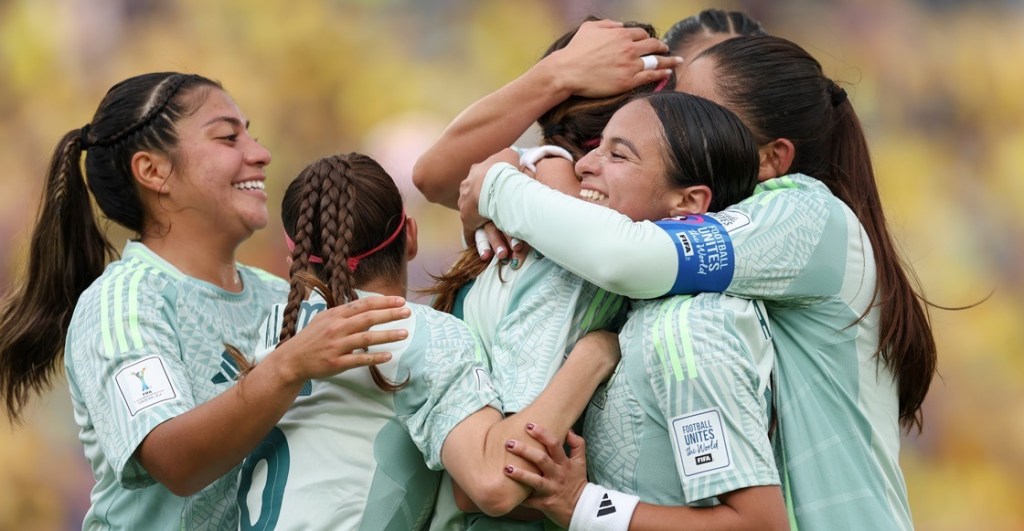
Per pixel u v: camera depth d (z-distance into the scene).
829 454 8.57
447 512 8.78
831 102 9.64
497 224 8.81
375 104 29.19
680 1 30.70
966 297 27.88
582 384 8.27
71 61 28.84
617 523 7.95
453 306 9.36
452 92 29.70
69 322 10.61
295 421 8.72
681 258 8.15
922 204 29.06
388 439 8.54
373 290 8.95
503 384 8.46
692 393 7.92
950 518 25.53
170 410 8.96
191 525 9.45
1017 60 30.47
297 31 29.36
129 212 10.38
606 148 8.76
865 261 8.96
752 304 8.44
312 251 8.81
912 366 9.23
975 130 30.22
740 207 8.60
